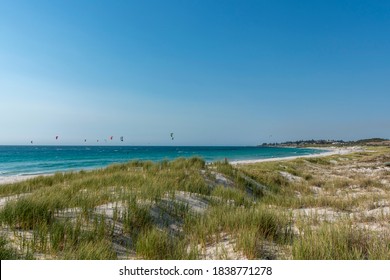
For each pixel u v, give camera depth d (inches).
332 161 1603.1
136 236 252.1
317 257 185.9
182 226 289.1
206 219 291.0
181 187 473.7
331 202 430.0
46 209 269.4
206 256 210.5
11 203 278.4
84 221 264.5
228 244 233.0
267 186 676.1
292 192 639.8
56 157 2657.5
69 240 214.7
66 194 367.9
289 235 247.0
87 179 521.3
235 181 610.5
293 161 1416.1
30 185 579.5
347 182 733.9
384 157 1670.8
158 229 262.8
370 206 387.5
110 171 680.4
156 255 209.0
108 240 231.5
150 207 315.3
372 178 824.3
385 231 238.5
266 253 211.0
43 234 217.3
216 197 440.1
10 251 185.2
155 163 707.4
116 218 276.2
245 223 260.8
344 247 194.1
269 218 267.1
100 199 342.0
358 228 239.8
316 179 834.8
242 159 2320.4
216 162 751.7
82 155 3120.1
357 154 2345.0
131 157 2696.9
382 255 185.5
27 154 3344.0
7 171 1325.0
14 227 242.7
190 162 686.5
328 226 233.9
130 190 382.6
